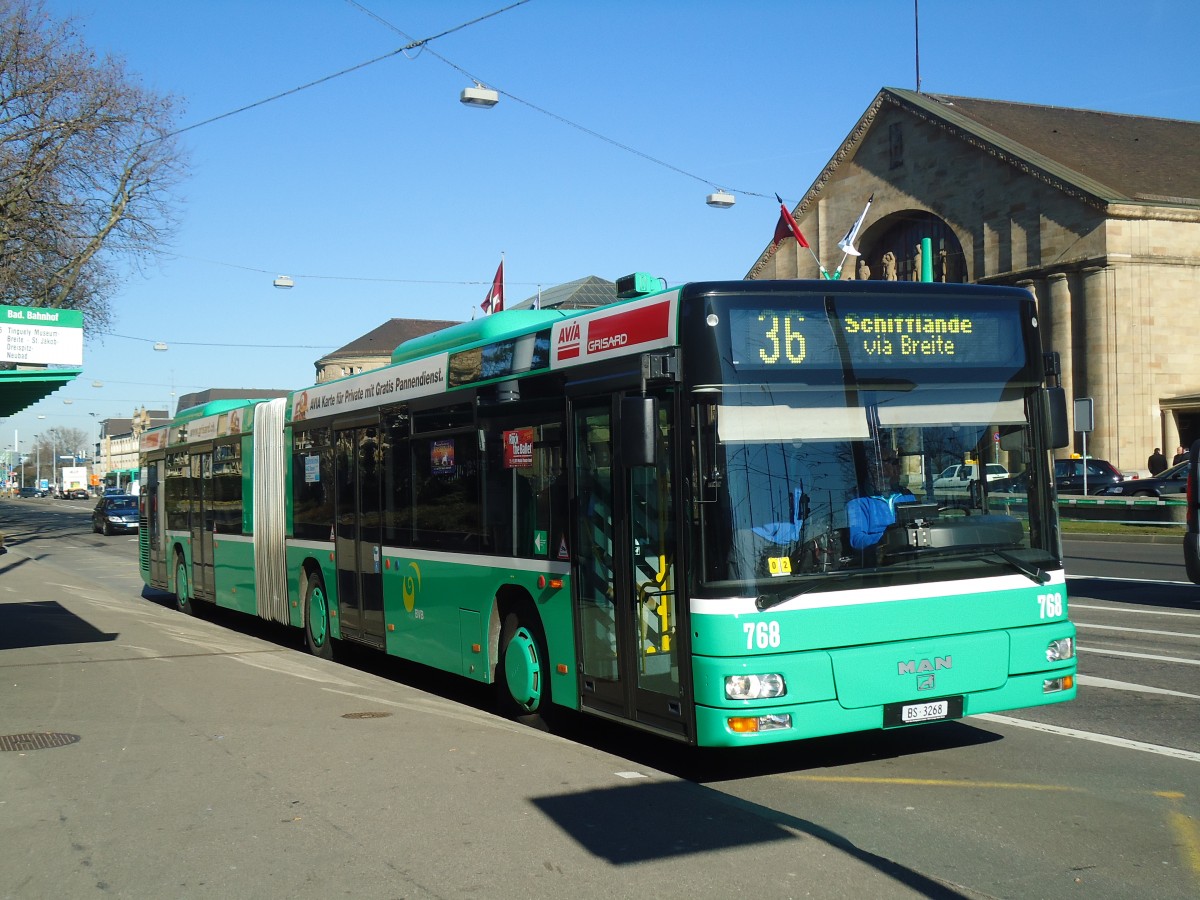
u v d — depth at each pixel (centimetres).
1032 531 724
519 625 884
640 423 652
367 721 852
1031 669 709
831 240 5872
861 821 623
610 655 752
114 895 498
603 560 758
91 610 1809
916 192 5394
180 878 517
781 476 659
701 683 643
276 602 1407
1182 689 971
